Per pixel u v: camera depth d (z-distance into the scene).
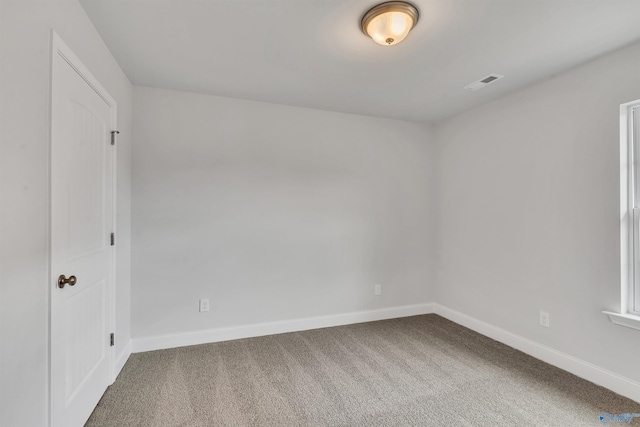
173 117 2.78
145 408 1.87
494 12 1.69
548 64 2.28
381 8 1.64
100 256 1.93
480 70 2.39
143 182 2.68
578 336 2.29
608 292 2.12
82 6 1.65
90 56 1.78
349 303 3.42
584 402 1.95
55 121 1.37
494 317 2.99
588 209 2.23
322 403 1.94
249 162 3.02
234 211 2.96
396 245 3.64
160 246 2.72
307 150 3.24
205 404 1.92
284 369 2.37
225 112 2.94
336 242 3.36
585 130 2.25
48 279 1.32
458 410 1.88
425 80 2.57
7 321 1.06
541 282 2.56
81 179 1.65
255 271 3.03
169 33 1.91
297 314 3.20
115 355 2.22
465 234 3.35
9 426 1.07
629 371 2.00
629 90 2.01
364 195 3.49
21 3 1.14
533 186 2.62
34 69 1.22
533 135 2.63
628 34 1.89
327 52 2.14
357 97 2.95
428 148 3.79
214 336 2.88
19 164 1.13
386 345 2.82
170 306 2.75
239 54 2.17
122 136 2.37
